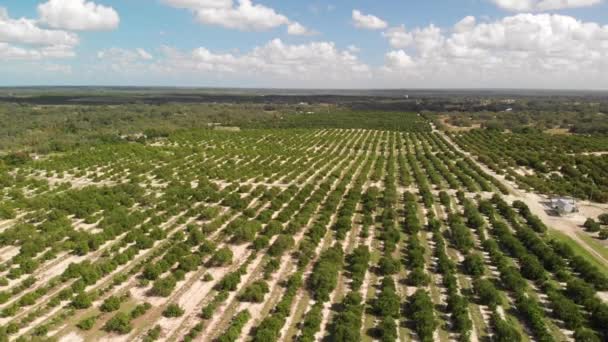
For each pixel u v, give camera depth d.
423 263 70.69
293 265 71.56
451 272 68.50
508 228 86.25
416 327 54.22
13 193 105.88
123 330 52.69
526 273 67.62
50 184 121.12
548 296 61.31
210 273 68.62
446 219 94.38
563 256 75.06
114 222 88.56
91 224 90.38
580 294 61.00
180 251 72.88
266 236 79.69
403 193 114.69
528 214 93.56
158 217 89.69
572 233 87.75
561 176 133.88
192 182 125.38
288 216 92.12
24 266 67.88
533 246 76.00
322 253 75.19
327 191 113.81
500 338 51.38
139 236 78.56
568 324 54.88
